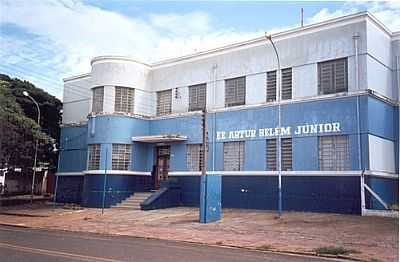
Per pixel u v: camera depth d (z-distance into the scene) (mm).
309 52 23250
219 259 10820
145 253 11469
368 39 21578
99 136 28219
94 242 13906
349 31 22062
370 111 21000
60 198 33094
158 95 29688
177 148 27672
